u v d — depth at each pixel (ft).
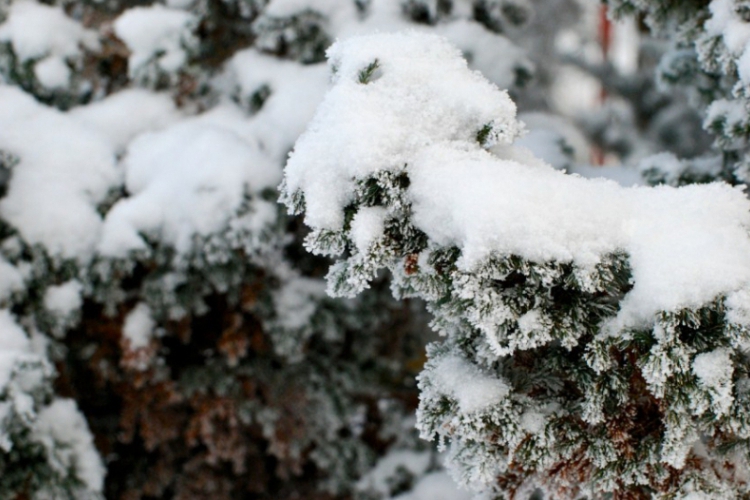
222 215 7.98
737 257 3.95
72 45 9.25
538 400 4.59
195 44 9.11
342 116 4.17
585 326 4.21
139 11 9.05
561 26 22.25
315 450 11.14
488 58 9.02
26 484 7.36
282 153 8.36
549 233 3.90
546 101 19.76
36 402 7.10
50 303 7.96
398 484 11.37
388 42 4.60
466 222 3.83
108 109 9.14
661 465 4.39
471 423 4.27
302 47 9.03
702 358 3.92
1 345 7.25
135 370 9.48
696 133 15.44
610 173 7.96
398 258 4.35
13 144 8.03
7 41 8.92
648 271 3.98
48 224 7.84
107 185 8.30
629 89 17.49
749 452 4.37
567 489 4.63
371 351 11.18
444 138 4.29
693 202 4.34
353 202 4.21
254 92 9.14
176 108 9.43
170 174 8.26
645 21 6.65
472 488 4.81
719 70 5.89
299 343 9.75
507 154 4.62
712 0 5.64
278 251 9.61
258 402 10.23
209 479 10.68
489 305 3.95
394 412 12.04
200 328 10.08
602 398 4.30
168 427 9.90
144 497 10.82
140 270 9.01
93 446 8.12
